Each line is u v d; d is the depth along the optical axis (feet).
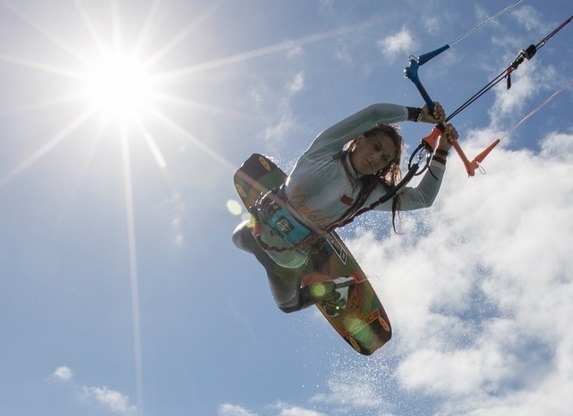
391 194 19.33
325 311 27.14
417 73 18.65
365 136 19.02
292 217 19.81
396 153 19.16
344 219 19.94
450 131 19.24
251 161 26.61
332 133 18.71
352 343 27.68
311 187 19.30
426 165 19.34
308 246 21.06
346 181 19.25
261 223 20.70
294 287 22.80
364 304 26.96
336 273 26.08
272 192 20.24
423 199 19.97
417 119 18.80
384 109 18.49
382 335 27.07
